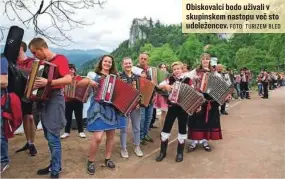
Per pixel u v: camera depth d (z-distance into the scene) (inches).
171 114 214.4
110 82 183.8
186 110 203.5
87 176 187.3
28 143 230.5
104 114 186.5
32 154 221.1
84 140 267.7
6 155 180.5
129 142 264.7
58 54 169.2
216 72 234.7
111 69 192.1
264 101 606.9
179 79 211.8
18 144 250.1
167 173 191.9
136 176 187.8
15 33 180.9
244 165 202.5
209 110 229.0
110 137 198.1
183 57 2832.2
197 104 203.0
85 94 262.2
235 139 267.0
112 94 184.2
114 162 212.7
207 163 207.8
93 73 189.5
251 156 220.2
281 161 209.0
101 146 249.3
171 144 257.8
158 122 351.6
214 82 223.0
